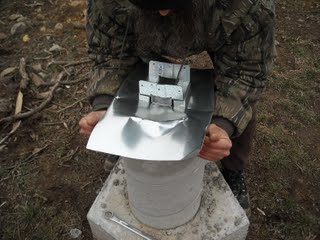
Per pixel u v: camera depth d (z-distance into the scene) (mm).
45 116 2404
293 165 2148
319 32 2959
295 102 2465
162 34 1155
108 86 1368
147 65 1392
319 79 2609
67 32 2984
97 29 1342
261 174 2113
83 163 2184
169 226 1570
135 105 1221
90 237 1895
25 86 2527
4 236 1892
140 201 1478
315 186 2066
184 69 1224
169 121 1159
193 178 1416
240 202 1885
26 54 2820
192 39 1147
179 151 1069
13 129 2312
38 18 3104
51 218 1950
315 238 1864
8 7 3209
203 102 1245
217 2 1116
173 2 984
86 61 2742
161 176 1324
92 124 1218
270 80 2586
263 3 1158
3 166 2164
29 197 2035
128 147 1077
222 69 1301
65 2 3223
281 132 2297
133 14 1185
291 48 2830
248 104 1308
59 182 2100
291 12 3139
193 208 1570
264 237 1877
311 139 2281
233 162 1812
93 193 2055
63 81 2602
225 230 1583
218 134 1147
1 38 2936
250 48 1226
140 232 1569
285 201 1997
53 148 2252
